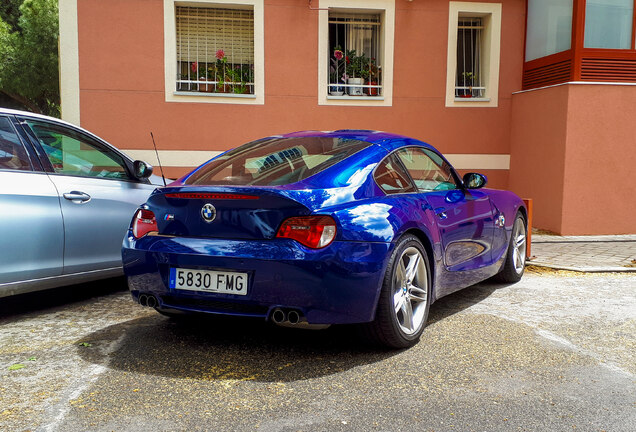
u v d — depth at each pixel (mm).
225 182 3682
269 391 2994
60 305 4793
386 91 10602
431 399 2908
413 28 10570
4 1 27266
